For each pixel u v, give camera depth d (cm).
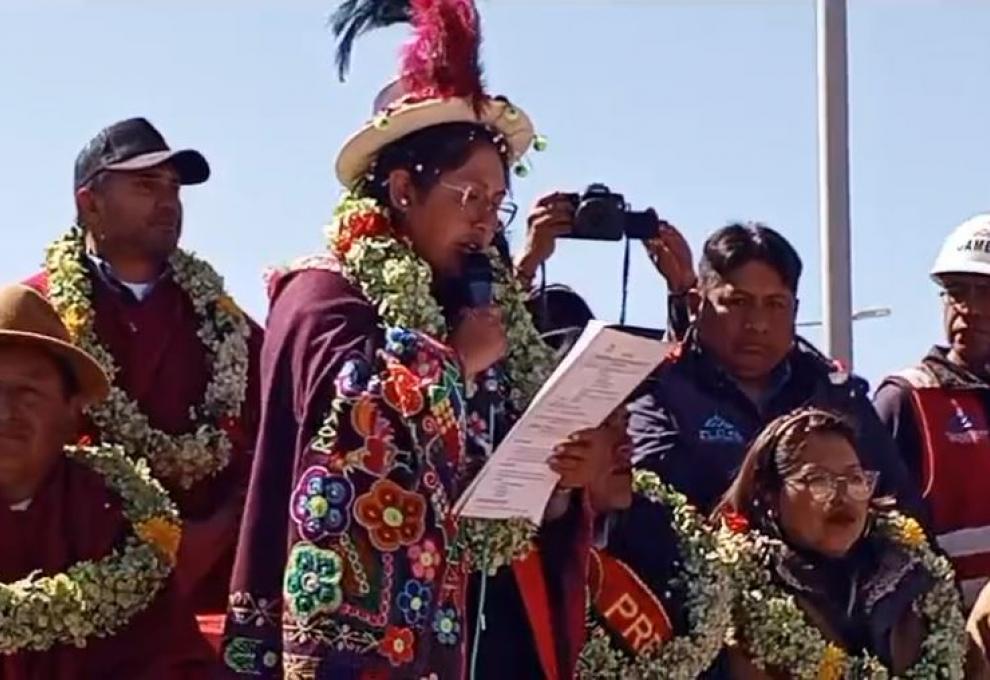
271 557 450
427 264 484
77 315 609
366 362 447
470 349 483
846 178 1041
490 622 512
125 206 624
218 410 613
